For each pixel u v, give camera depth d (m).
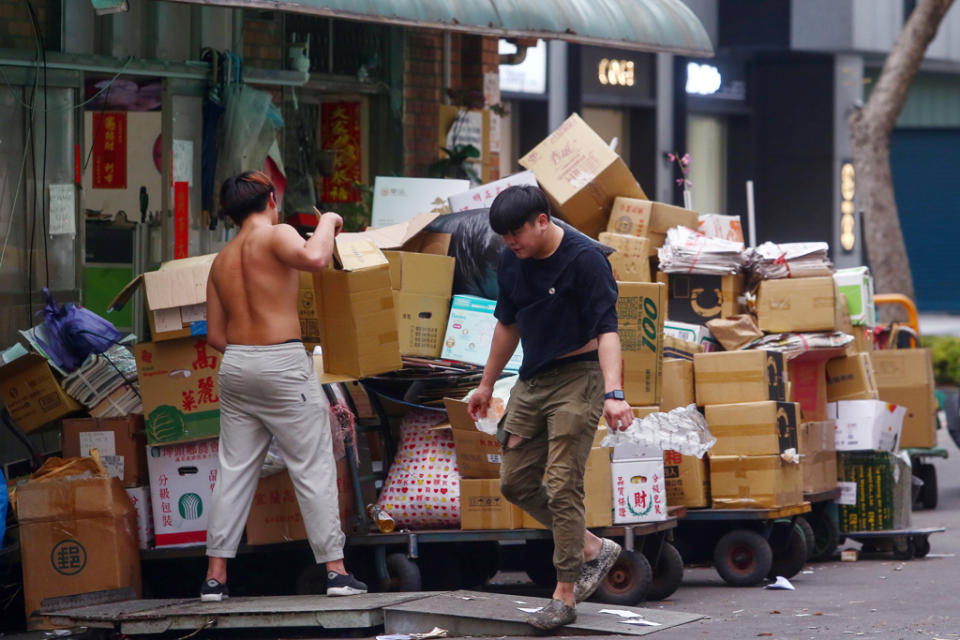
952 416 32.19
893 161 79.00
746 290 22.09
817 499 21.75
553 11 25.66
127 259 26.53
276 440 16.97
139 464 18.05
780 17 58.50
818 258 22.00
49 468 17.70
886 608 17.97
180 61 24.50
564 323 15.00
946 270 78.88
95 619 16.16
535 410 15.26
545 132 50.03
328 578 16.69
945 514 29.09
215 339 16.83
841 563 23.06
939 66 70.88
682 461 19.77
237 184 16.92
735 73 61.50
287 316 16.56
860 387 23.12
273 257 16.47
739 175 62.47
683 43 28.64
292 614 15.80
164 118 24.47
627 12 27.58
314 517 16.61
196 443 17.84
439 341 19.25
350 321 17.30
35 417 18.44
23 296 21.97
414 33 30.89
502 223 14.68
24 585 17.23
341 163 30.59
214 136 25.00
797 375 22.42
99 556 17.22
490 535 17.59
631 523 18.09
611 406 14.53
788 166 62.59
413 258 19.05
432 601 16.17
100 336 18.58
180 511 17.88
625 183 21.78
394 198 22.86
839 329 22.16
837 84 62.09
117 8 18.89
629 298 18.56
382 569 17.89
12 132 21.89
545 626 15.27
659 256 21.50
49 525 17.19
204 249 25.08
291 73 26.81
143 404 17.75
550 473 15.16
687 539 21.80
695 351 20.45
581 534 15.28
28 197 22.11
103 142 27.84
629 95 54.22
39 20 22.67
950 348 52.12
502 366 15.77
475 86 32.31
